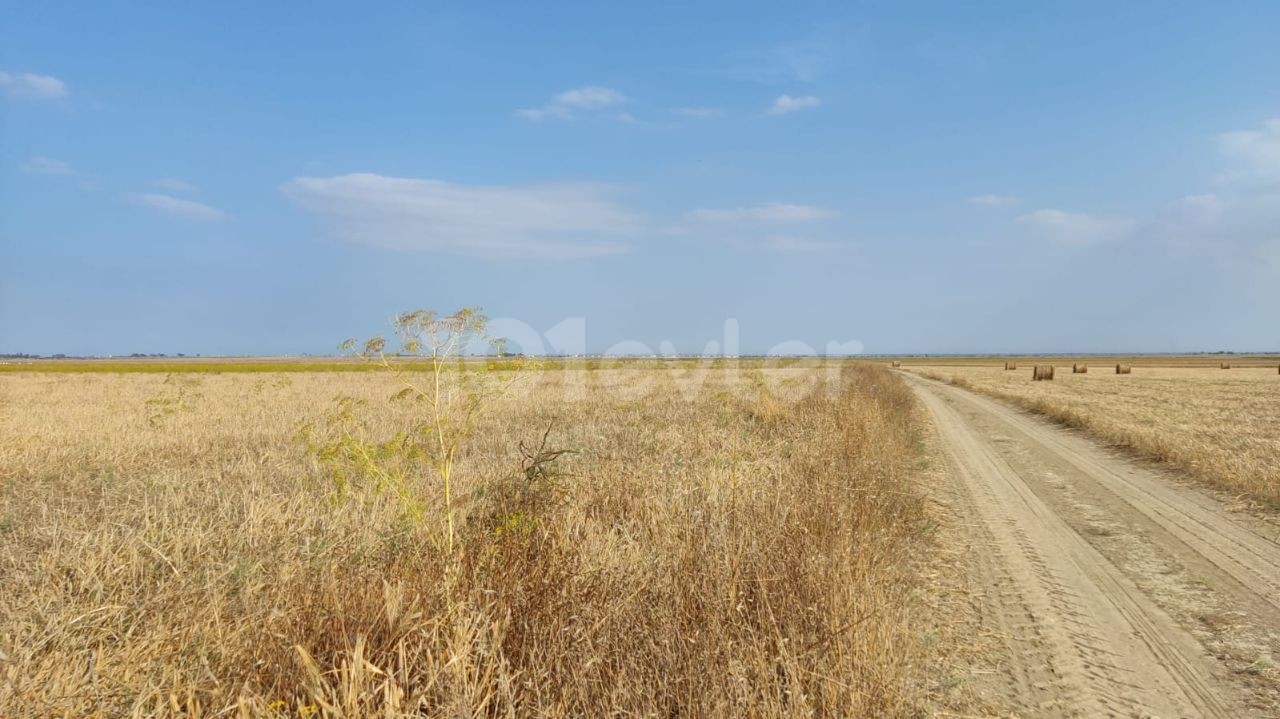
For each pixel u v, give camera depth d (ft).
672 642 13.53
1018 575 23.75
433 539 18.13
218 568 18.13
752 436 46.19
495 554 16.46
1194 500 36.73
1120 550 27.07
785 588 15.70
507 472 26.43
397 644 12.66
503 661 11.77
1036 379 200.64
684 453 37.73
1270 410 86.53
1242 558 26.03
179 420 60.29
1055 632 18.74
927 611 20.07
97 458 42.47
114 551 19.90
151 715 11.33
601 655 12.86
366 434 46.16
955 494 37.93
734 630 14.25
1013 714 14.37
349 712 10.57
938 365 406.62
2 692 11.70
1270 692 15.42
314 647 12.85
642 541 19.76
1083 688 15.52
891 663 13.67
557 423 56.24
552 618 13.80
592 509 22.74
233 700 11.75
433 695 11.73
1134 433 59.16
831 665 13.09
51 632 14.20
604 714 11.62
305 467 36.40
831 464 29.17
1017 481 42.11
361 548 18.37
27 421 59.06
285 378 140.15
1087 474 44.73
